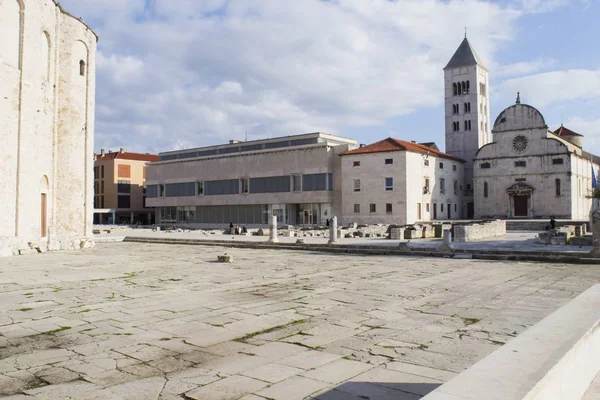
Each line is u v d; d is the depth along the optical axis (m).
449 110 90.56
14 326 10.00
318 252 30.05
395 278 17.38
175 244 39.59
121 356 7.90
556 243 31.17
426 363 7.43
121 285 15.77
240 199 78.38
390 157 64.75
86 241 34.16
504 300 12.84
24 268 20.91
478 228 38.84
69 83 33.28
